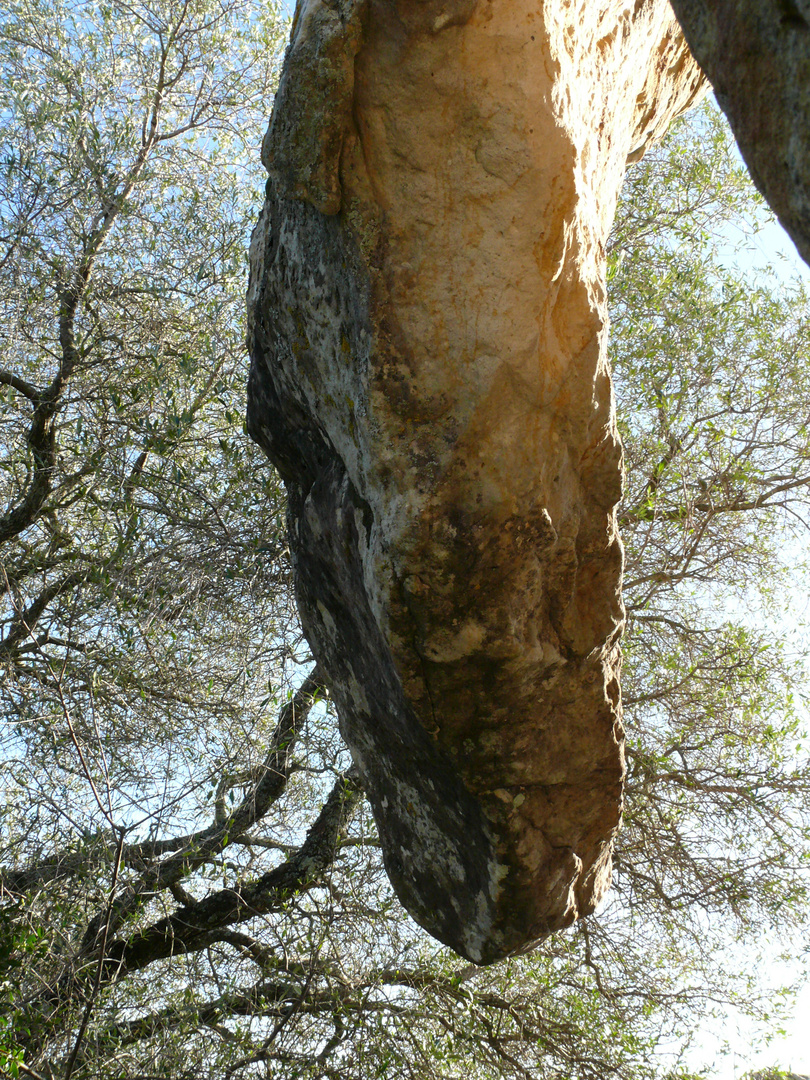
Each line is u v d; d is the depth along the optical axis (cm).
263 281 240
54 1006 416
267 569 450
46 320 507
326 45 182
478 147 186
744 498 510
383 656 227
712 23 116
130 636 454
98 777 429
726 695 514
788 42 103
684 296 514
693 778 506
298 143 192
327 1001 506
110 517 482
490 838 226
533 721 215
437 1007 505
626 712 524
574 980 536
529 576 199
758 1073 509
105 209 503
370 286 191
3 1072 353
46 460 501
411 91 184
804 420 518
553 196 186
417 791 255
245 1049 475
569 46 197
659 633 546
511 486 190
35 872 418
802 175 103
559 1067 519
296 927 527
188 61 575
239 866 514
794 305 555
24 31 548
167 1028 442
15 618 489
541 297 189
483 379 188
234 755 459
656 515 506
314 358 221
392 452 191
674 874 521
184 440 472
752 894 504
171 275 524
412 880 273
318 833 555
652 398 499
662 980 531
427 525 189
